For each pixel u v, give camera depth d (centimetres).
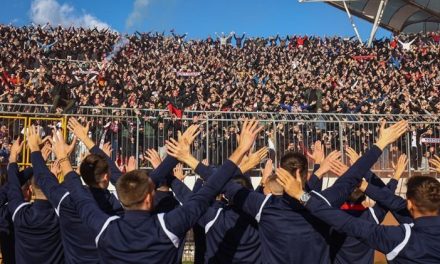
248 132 412
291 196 419
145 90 2375
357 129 1423
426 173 1430
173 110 1395
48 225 513
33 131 498
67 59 3422
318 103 2144
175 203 531
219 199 597
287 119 1423
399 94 2520
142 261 365
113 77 2672
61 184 471
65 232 457
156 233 369
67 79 2347
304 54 3941
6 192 564
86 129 543
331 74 3253
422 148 1445
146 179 385
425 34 4384
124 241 369
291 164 451
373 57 3712
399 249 367
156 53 3778
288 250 430
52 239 518
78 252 451
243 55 3922
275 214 440
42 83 2369
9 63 2934
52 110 1327
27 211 514
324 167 512
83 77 2877
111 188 1027
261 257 466
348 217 391
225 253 506
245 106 2291
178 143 471
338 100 2302
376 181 552
